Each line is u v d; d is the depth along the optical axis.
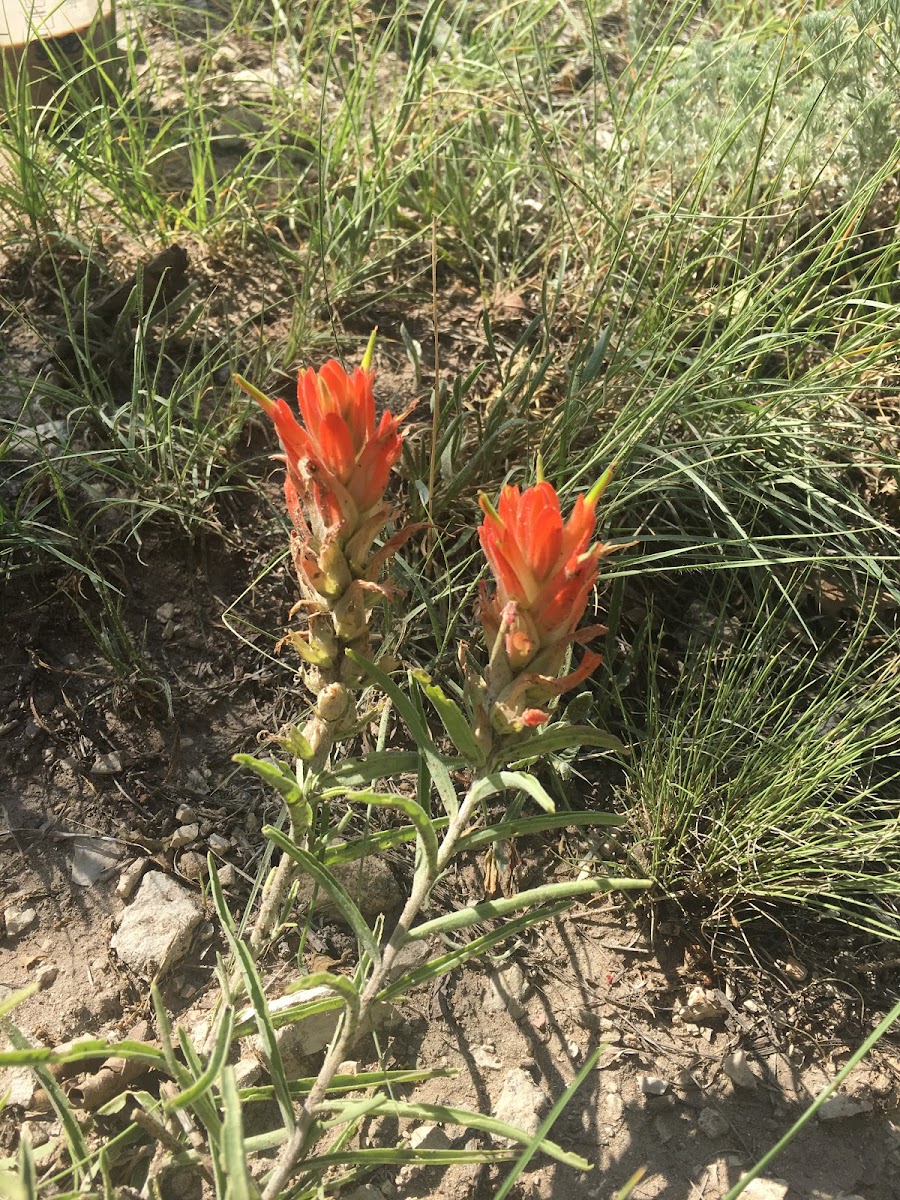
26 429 0.49
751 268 0.55
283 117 0.67
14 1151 0.33
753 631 0.49
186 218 0.58
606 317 0.57
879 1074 0.38
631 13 0.69
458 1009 0.38
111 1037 0.36
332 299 0.56
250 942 0.33
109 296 0.53
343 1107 0.28
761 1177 0.35
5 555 0.45
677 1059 0.38
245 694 0.45
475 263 0.61
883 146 0.57
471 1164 0.35
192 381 0.52
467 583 0.47
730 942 0.41
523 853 0.43
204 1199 0.33
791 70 0.63
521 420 0.48
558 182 0.60
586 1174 0.35
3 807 0.41
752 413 0.50
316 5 0.75
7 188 0.56
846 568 0.48
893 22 0.59
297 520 0.27
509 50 0.71
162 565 0.47
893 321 0.54
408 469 0.48
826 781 0.44
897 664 0.46
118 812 0.41
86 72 0.59
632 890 0.42
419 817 0.27
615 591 0.46
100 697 0.43
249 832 0.41
